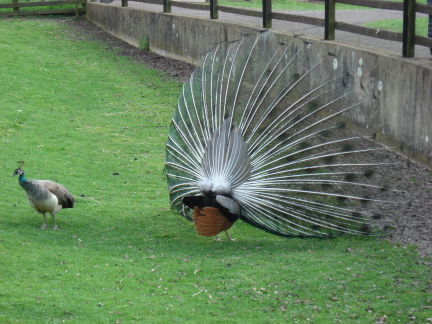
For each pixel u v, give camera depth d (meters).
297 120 10.41
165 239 10.89
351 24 16.03
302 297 8.37
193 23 23.39
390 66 14.12
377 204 10.19
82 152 15.73
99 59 25.58
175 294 8.55
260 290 8.58
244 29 20.09
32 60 24.02
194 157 10.70
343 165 9.94
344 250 9.92
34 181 10.58
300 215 10.03
